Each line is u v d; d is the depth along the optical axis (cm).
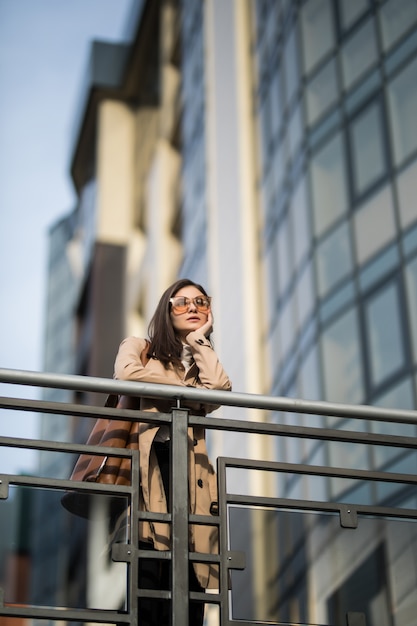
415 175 1753
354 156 2012
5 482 541
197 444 598
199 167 3553
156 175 4366
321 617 556
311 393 2041
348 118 2066
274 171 2542
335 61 2172
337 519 580
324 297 2048
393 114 1870
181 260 3800
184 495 555
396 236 1797
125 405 615
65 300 7712
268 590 557
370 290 1855
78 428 5534
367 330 1844
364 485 1714
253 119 2872
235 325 2639
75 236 5994
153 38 4875
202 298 654
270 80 2688
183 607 525
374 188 1914
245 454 2284
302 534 574
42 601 538
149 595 532
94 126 5372
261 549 565
